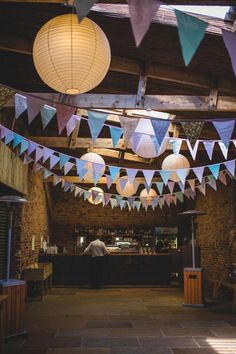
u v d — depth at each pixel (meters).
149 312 6.55
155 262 10.29
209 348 4.41
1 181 5.57
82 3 1.60
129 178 5.16
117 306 7.12
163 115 5.92
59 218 12.34
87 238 12.38
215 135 6.75
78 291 9.12
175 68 4.83
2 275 6.72
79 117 4.05
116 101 4.82
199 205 10.82
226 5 2.50
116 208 12.54
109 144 7.56
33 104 2.94
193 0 2.49
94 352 4.25
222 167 8.20
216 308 6.93
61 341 4.70
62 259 10.12
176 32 4.01
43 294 8.56
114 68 4.70
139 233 12.42
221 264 8.78
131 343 4.62
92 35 2.41
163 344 4.58
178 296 8.39
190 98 4.85
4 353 4.20
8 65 5.37
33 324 5.62
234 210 7.96
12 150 6.33
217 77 4.91
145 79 4.80
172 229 12.30
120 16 3.87
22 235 7.44
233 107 4.87
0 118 5.71
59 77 2.42
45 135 8.26
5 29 4.48
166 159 5.80
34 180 8.88
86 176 6.32
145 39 4.26
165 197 7.78
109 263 10.21
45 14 4.07
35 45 2.45
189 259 9.68
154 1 1.63
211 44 4.13
